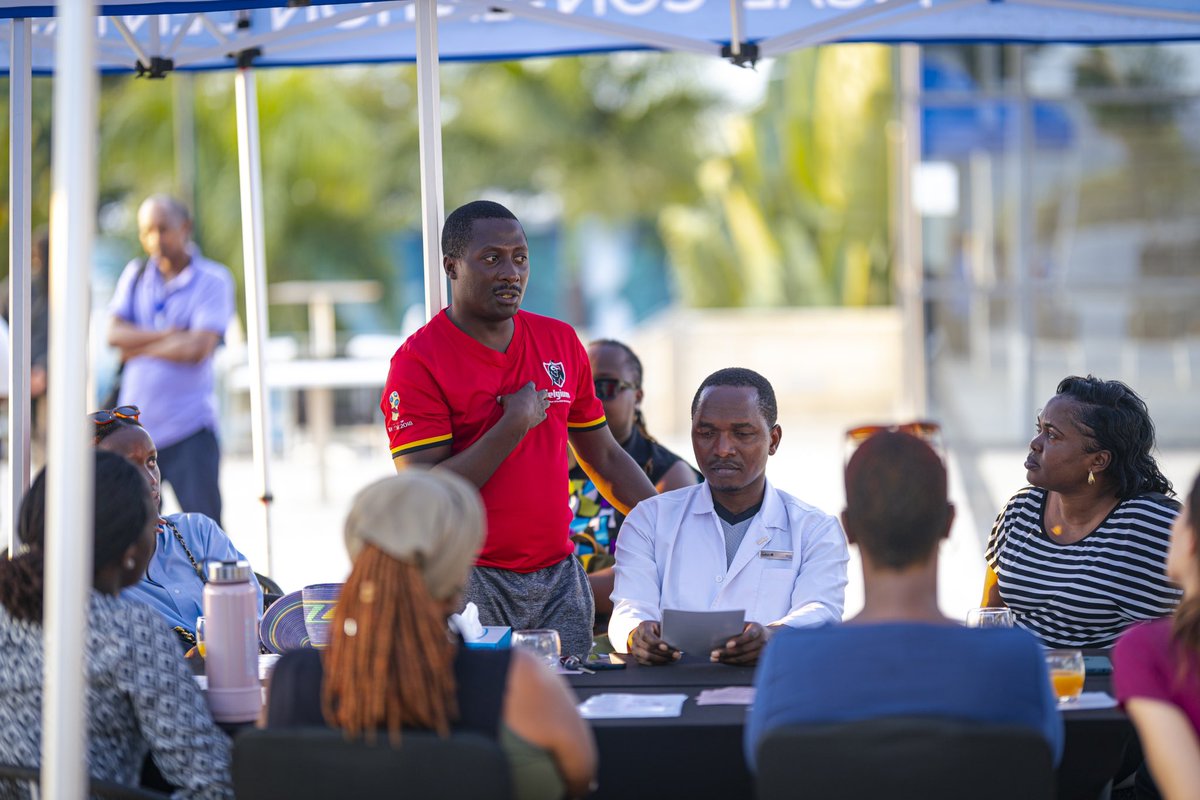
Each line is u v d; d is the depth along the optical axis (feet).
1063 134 69.72
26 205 25.26
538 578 23.30
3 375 39.17
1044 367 70.95
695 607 21.70
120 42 31.65
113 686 16.35
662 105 173.68
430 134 25.45
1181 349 70.64
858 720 13.53
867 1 31.60
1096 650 20.53
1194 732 14.79
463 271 22.50
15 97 25.11
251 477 72.64
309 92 148.77
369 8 28.48
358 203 152.05
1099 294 70.59
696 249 162.20
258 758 13.97
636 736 16.42
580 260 178.60
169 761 16.33
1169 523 21.56
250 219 31.94
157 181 141.49
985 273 70.59
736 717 16.67
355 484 70.64
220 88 145.59
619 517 28.25
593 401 24.62
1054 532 22.63
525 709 13.99
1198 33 32.60
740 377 21.97
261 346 32.12
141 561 17.40
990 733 13.24
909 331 71.82
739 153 158.71
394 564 14.01
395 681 13.75
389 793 13.70
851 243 150.61
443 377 22.61
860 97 140.67
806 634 14.55
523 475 22.97
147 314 39.99
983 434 70.90
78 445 13.71
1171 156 69.56
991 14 32.89
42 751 16.58
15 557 16.97
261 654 21.43
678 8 31.81
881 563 15.10
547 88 169.27
